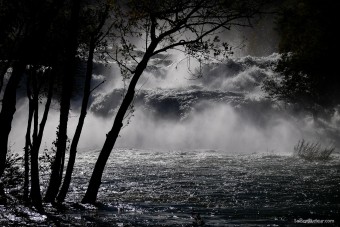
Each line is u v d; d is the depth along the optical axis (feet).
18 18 42.27
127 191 56.70
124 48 49.70
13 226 31.96
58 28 45.29
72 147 46.39
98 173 46.80
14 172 51.49
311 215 42.22
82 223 35.50
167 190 57.57
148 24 48.39
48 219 35.65
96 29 47.42
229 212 43.73
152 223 37.45
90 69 46.91
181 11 47.03
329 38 106.32
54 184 45.21
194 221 38.81
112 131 46.93
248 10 47.65
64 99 44.57
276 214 42.65
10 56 43.80
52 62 44.42
